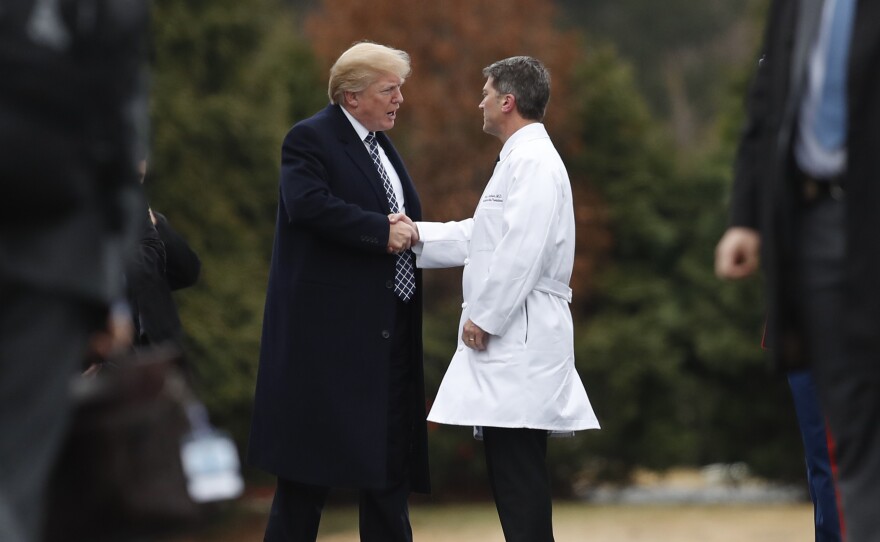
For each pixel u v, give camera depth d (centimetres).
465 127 5881
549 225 1633
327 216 1642
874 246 938
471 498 5266
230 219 4825
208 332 4534
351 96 1723
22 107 841
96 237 880
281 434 1670
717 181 5781
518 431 1648
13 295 858
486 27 6019
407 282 1725
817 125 977
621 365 5466
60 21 857
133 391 895
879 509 951
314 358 1669
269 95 5106
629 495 5647
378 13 5975
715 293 5559
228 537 4188
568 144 5934
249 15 5019
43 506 872
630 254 5872
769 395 5478
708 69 10938
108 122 871
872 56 942
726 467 5616
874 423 957
